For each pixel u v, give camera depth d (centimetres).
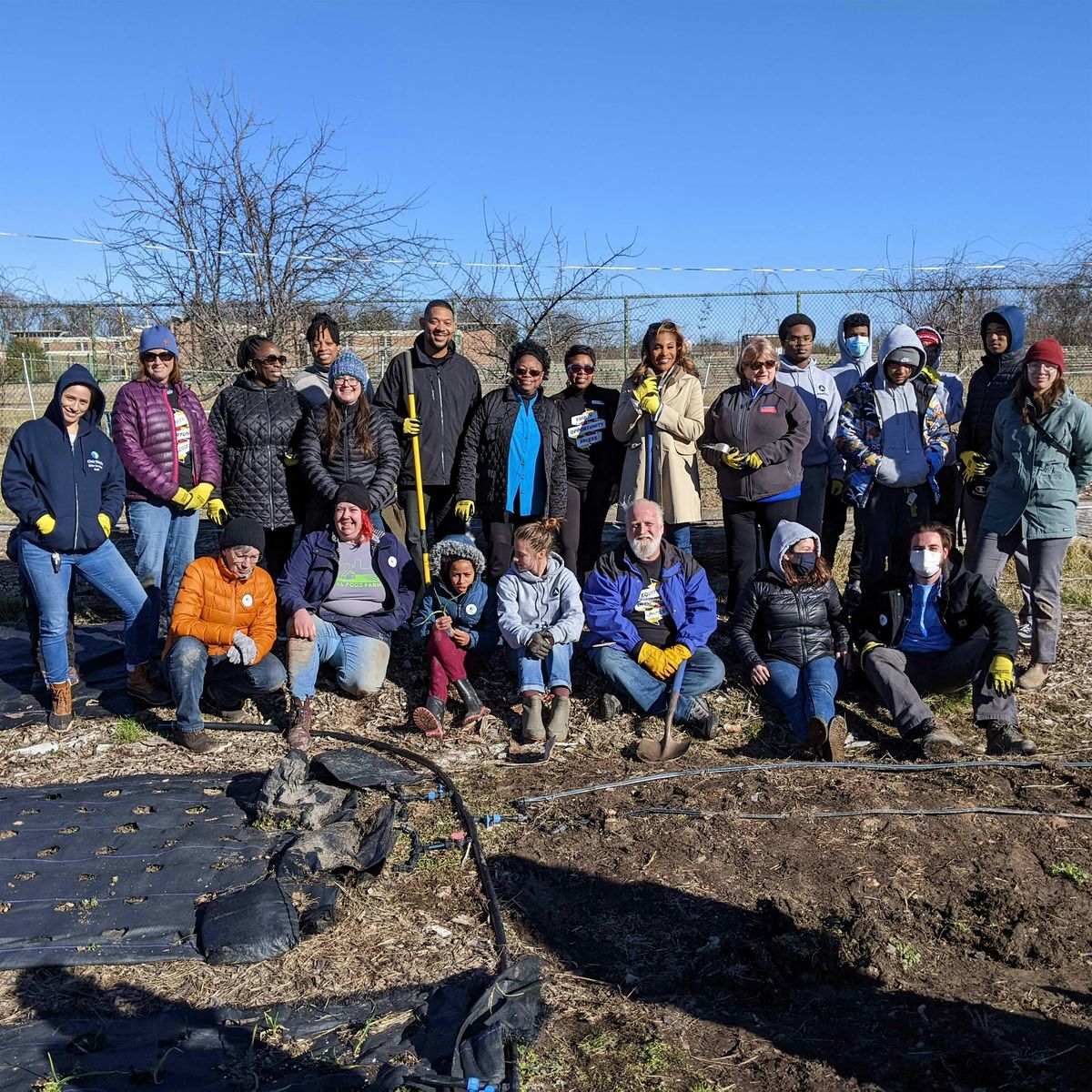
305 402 627
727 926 384
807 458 654
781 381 657
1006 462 571
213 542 912
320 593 563
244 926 366
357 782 472
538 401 626
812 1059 314
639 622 560
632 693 552
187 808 465
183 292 1344
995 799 478
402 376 636
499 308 1212
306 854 411
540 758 527
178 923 377
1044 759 516
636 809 469
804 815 464
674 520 631
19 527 551
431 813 466
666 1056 313
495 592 586
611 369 1402
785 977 353
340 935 375
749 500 615
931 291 1288
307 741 534
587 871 421
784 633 550
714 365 1437
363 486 569
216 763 520
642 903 400
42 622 551
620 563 562
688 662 557
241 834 440
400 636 665
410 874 416
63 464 536
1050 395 549
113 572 560
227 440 623
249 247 1325
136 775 505
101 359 1555
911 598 543
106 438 558
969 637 542
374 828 444
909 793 486
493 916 384
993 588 561
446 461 645
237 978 349
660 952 370
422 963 358
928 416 604
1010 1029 329
